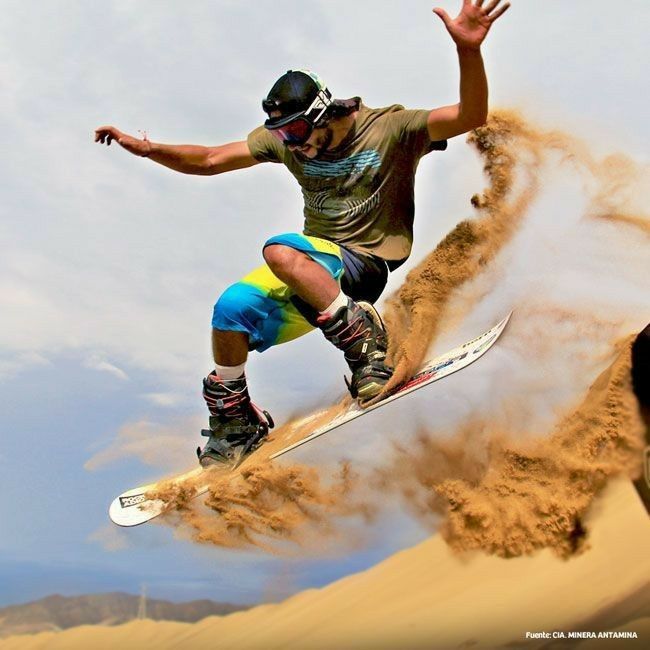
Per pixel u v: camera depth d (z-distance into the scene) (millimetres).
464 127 4859
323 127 4922
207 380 5246
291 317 5152
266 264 5172
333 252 4980
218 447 5242
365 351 4996
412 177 5117
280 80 4941
